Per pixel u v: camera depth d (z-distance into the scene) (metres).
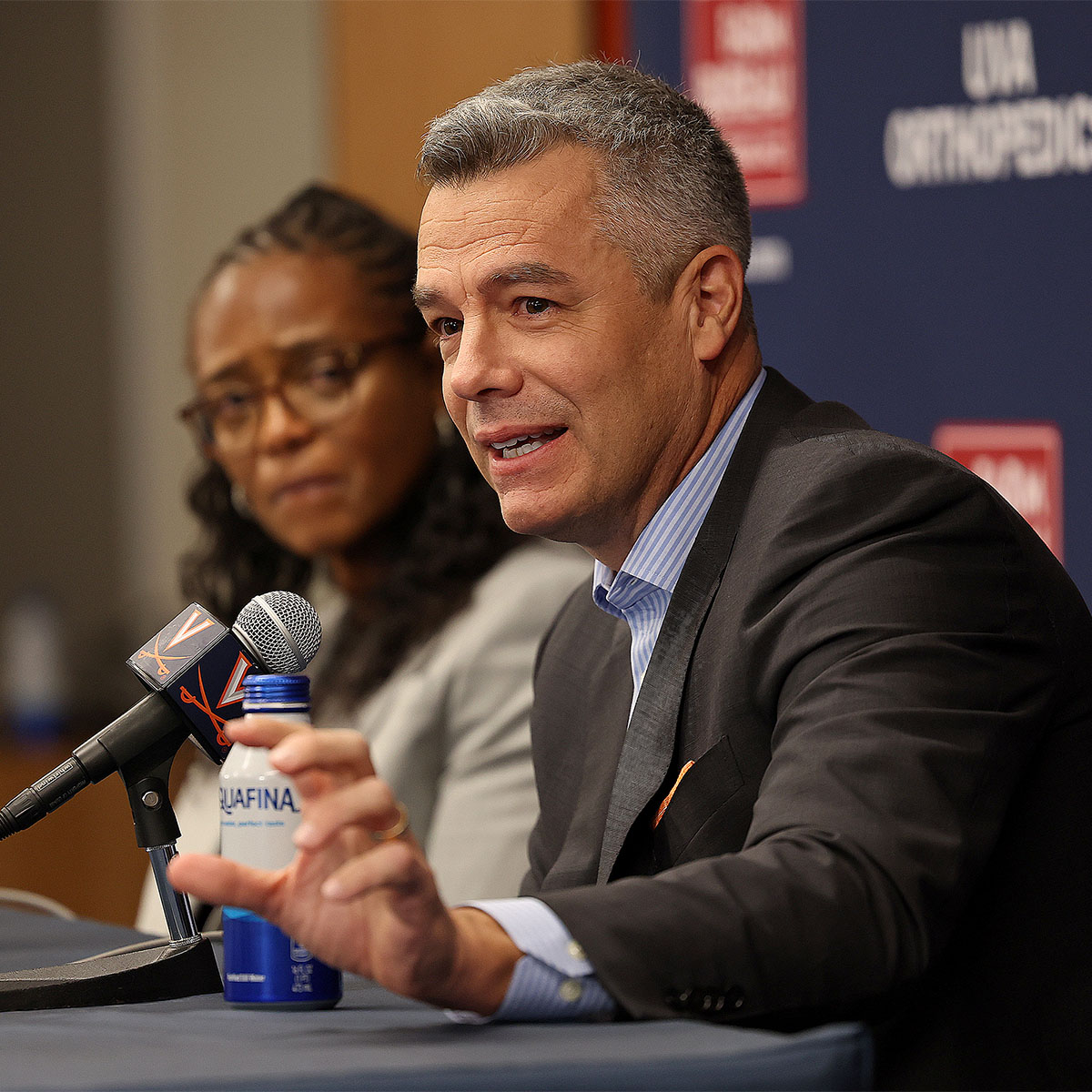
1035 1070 5.17
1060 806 5.37
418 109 16.05
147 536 23.92
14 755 20.69
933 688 4.71
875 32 11.90
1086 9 10.97
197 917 7.79
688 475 6.08
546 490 5.91
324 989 4.64
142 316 23.66
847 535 5.21
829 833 4.30
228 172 22.33
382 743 9.70
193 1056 3.62
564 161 5.75
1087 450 11.03
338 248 10.72
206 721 5.21
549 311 5.76
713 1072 3.39
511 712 9.62
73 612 24.30
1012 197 11.33
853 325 12.06
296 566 11.84
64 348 24.52
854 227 12.04
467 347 5.80
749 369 6.29
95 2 23.81
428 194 6.00
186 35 22.72
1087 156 10.99
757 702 5.23
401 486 10.61
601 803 6.11
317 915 3.79
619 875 5.59
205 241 22.77
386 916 3.75
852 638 4.89
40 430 24.92
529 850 6.80
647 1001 3.89
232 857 4.43
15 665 22.25
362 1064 3.38
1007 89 11.31
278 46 21.61
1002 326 11.39
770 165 12.45
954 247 11.59
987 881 5.30
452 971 3.83
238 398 10.74
